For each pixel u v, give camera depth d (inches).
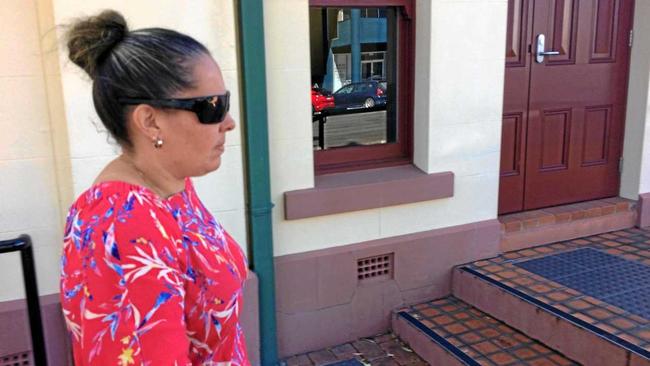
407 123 143.5
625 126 172.7
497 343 121.0
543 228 156.8
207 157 48.5
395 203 133.5
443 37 132.6
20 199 102.5
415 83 139.2
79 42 45.2
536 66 158.2
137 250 42.2
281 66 118.0
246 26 108.2
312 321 130.2
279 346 128.0
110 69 44.9
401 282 138.7
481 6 135.5
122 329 41.6
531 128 160.7
